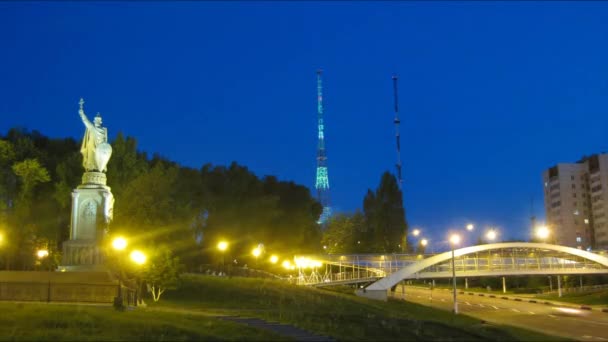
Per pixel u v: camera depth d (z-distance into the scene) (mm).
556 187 192500
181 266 50125
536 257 96688
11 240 60688
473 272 91562
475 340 37656
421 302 92312
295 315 40406
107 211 48125
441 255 89188
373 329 36281
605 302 90875
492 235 96500
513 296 107562
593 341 46406
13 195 64500
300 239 102000
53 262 62375
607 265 95250
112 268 45406
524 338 42656
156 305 43531
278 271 100250
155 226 48125
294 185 105750
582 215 188250
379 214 131000
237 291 56125
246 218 89938
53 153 73375
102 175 49969
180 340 27406
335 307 52844
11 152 63969
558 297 103875
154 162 82500
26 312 29922
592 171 184750
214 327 31078
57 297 35500
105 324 28906
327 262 93125
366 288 83938
